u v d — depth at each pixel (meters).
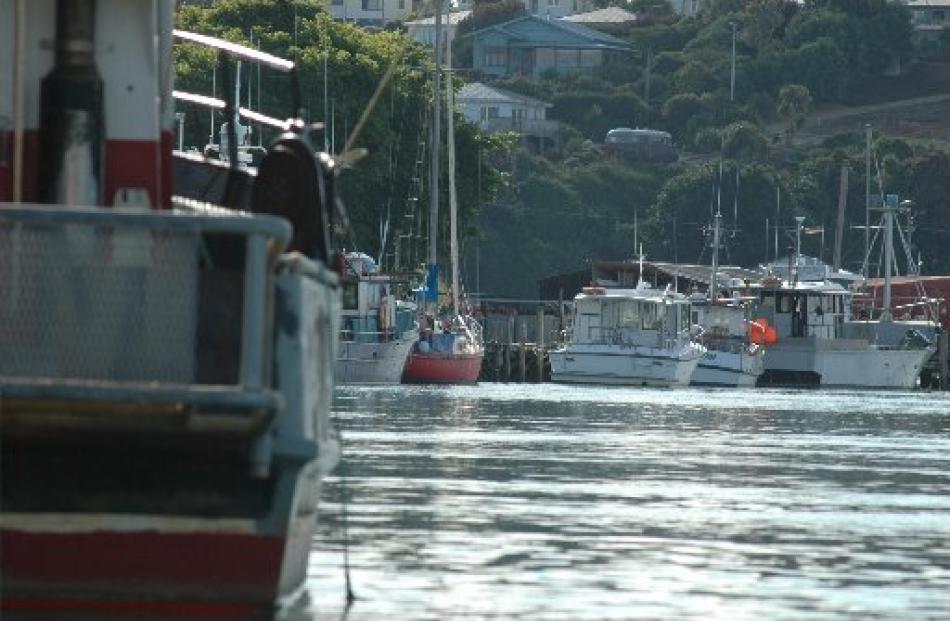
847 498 71.12
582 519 60.25
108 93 37.72
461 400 165.88
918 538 57.66
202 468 34.72
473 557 49.50
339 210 43.56
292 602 39.59
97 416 33.16
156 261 33.31
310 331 36.00
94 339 33.28
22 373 33.19
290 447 34.59
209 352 33.62
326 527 55.53
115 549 34.78
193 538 34.97
